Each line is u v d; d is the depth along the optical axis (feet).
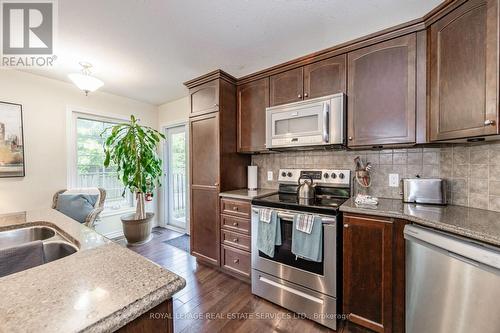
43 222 4.46
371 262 4.90
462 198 5.21
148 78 9.29
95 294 1.85
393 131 5.41
